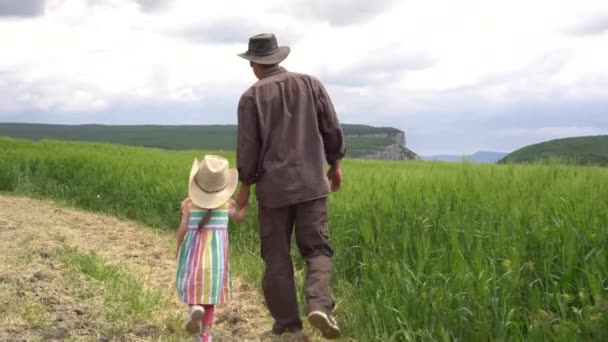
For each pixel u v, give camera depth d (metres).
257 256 8.89
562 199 6.62
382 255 6.55
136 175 14.98
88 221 11.62
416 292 5.27
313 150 5.39
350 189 9.79
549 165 9.09
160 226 11.79
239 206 5.55
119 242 9.84
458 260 5.47
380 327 5.36
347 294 6.45
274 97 5.39
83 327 5.50
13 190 15.35
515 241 5.77
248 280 7.65
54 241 8.90
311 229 5.39
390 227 7.17
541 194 7.38
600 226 5.81
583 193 7.07
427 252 5.98
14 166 16.03
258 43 5.50
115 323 5.63
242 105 5.38
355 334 5.50
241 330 5.82
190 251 5.07
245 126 5.36
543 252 5.56
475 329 4.74
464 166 10.38
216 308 6.59
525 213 6.52
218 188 5.12
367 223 7.31
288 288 5.48
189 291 4.99
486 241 6.04
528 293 5.20
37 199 14.29
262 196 5.38
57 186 15.20
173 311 6.29
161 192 12.93
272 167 5.33
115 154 20.61
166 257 9.01
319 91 5.52
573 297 4.84
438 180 9.22
